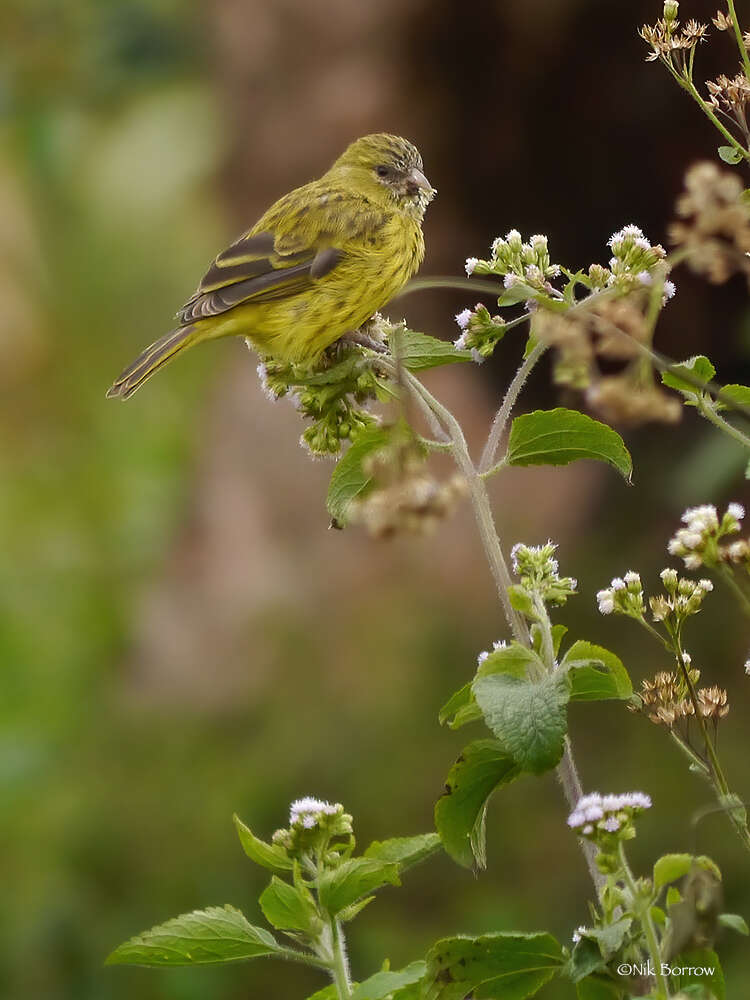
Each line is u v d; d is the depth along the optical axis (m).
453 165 14.47
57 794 12.52
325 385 5.00
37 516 16.80
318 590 13.70
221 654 13.55
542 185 14.45
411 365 4.96
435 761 11.97
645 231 14.48
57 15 20.00
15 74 20.03
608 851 3.92
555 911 10.84
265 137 15.17
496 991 4.15
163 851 11.93
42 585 15.50
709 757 4.39
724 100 5.01
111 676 14.00
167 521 15.75
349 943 10.88
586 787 11.21
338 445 5.07
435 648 12.84
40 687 14.06
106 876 11.83
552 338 3.46
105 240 19.39
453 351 4.94
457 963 4.13
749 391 4.58
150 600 14.56
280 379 5.04
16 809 12.37
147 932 4.20
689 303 13.95
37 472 17.59
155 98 19.77
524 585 4.40
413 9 14.17
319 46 14.74
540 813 11.27
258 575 14.09
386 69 14.51
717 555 4.28
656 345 14.22
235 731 12.85
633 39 13.64
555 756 3.86
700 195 3.53
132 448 17.59
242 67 15.21
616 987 3.96
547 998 8.85
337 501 4.72
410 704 12.41
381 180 8.12
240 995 10.95
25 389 18.66
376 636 13.05
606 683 4.34
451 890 11.09
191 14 19.70
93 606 15.09
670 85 13.68
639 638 12.41
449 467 13.55
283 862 4.30
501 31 13.94
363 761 12.10
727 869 10.30
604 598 4.59
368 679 12.72
